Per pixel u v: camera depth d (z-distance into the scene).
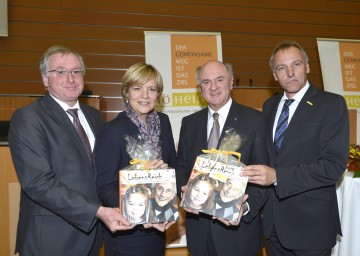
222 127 2.16
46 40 4.87
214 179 1.87
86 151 2.00
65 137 1.93
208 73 2.16
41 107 1.98
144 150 1.90
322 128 2.14
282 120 2.29
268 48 5.52
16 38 4.79
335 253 2.83
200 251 2.09
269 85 5.49
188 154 2.23
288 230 2.16
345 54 4.86
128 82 2.04
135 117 2.05
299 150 2.15
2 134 3.23
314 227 2.13
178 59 4.46
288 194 2.02
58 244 1.86
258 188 2.11
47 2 4.88
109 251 2.03
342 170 2.06
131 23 5.11
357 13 5.79
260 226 2.19
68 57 2.03
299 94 2.30
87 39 4.98
